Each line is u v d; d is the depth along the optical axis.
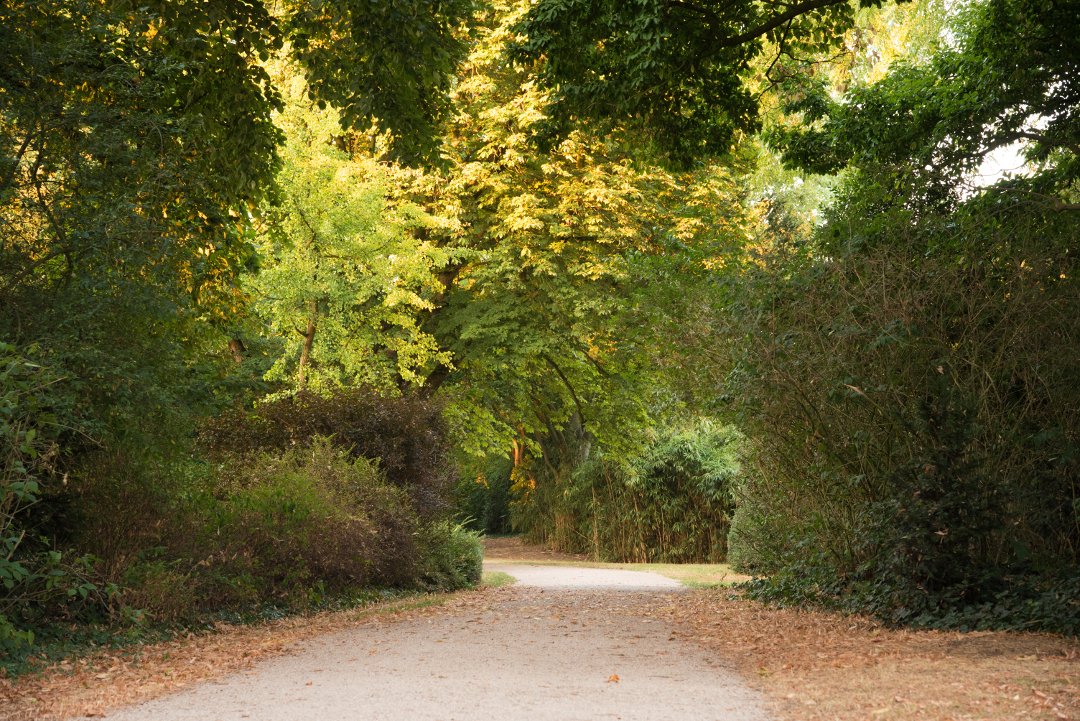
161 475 10.68
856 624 9.84
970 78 13.37
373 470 15.58
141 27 11.57
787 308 12.05
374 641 9.37
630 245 22.30
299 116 18.61
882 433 11.38
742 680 6.86
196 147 12.88
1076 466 10.18
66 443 9.52
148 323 10.70
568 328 23.05
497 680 6.85
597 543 31.38
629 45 12.32
